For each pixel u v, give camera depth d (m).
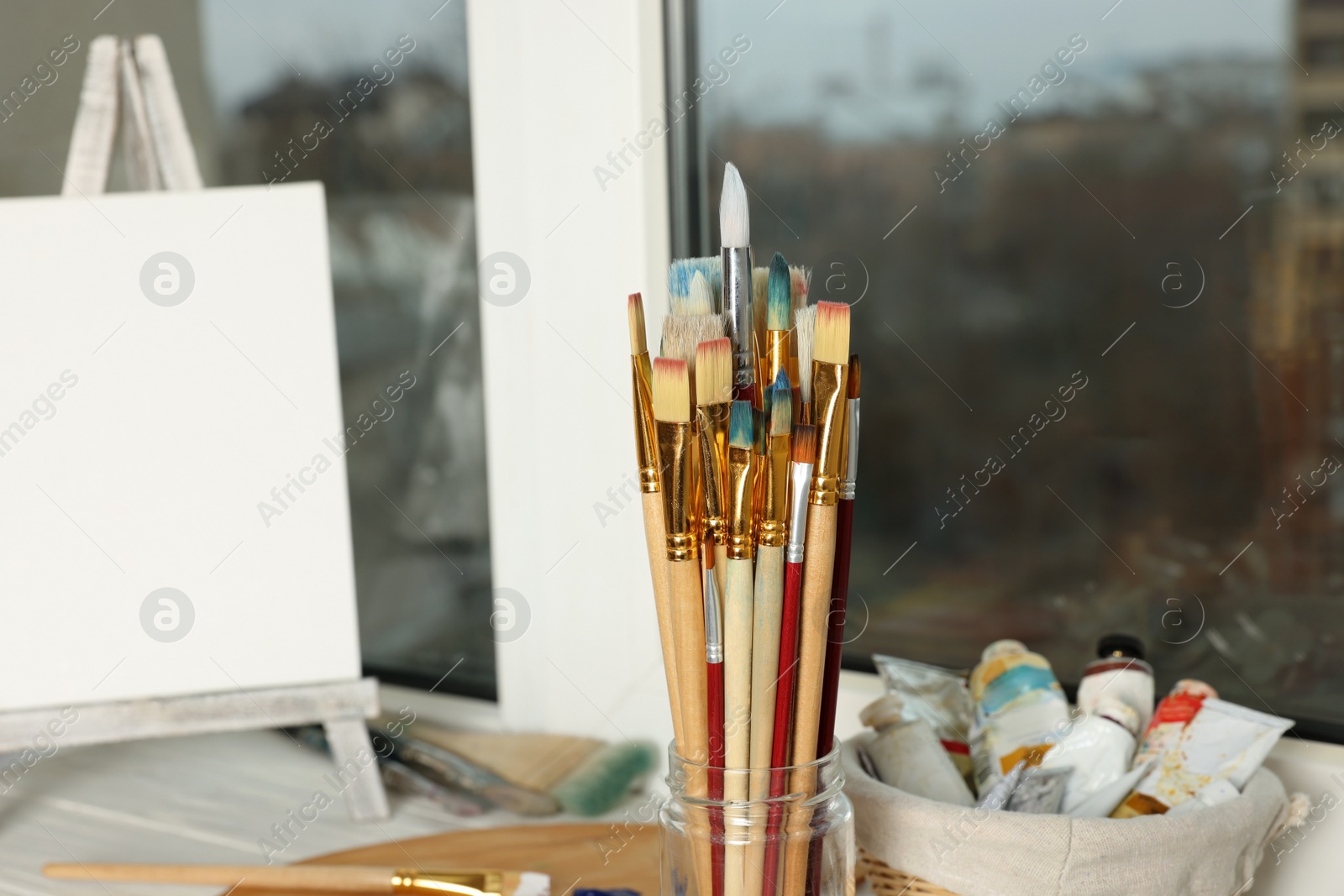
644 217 1.09
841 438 0.60
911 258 1.03
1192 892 0.65
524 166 1.15
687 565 0.60
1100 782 0.73
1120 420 0.96
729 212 0.61
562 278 1.15
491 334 1.20
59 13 1.46
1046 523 1.01
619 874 0.90
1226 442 0.91
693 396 0.60
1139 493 0.96
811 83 1.05
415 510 1.38
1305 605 0.89
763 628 0.60
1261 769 0.72
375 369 1.37
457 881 0.85
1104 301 0.95
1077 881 0.63
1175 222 0.91
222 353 1.04
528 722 1.26
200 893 0.92
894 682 0.85
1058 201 0.96
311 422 1.05
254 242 1.03
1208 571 0.94
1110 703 0.77
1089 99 0.93
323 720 1.07
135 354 1.03
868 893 0.80
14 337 1.01
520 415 1.21
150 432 1.03
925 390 1.05
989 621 1.05
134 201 1.02
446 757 1.13
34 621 1.03
